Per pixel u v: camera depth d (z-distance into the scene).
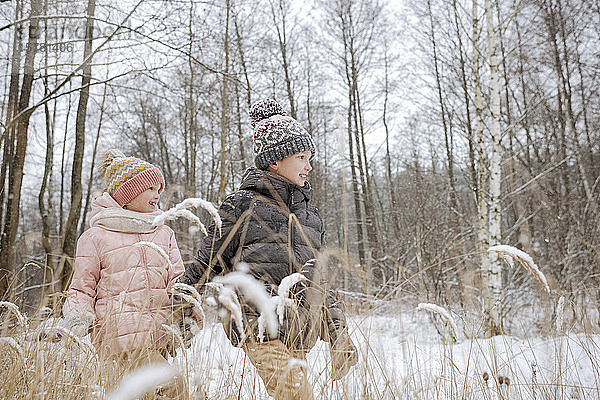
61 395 1.73
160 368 1.17
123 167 2.74
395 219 12.81
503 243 7.79
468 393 2.03
